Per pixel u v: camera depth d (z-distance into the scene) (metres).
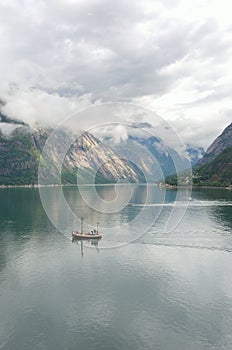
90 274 38.88
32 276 38.94
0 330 27.33
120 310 30.08
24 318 29.20
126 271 39.56
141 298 32.28
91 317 29.08
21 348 25.00
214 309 30.00
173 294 33.16
